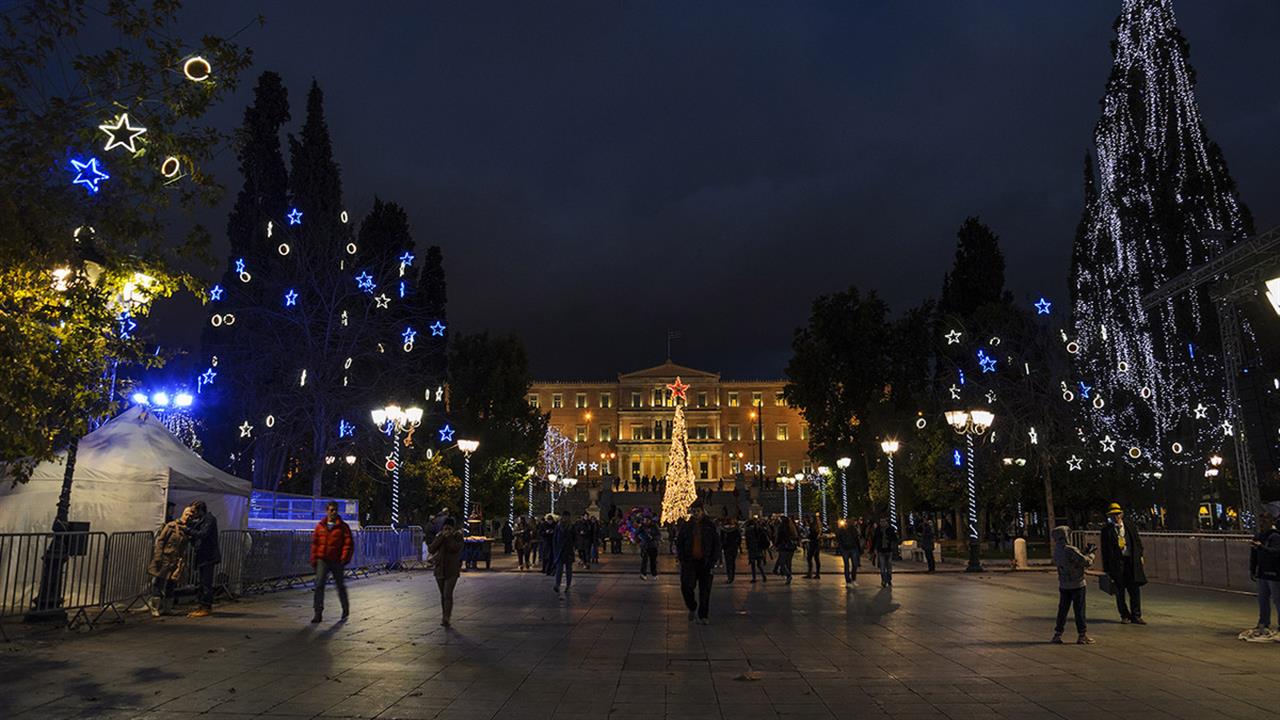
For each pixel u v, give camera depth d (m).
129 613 14.38
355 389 32.47
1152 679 9.21
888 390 51.72
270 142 38.94
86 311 10.10
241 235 37.84
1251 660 10.43
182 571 15.24
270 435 32.69
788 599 18.78
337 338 32.09
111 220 9.21
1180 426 36.62
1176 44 38.41
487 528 52.81
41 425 10.45
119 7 8.85
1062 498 44.31
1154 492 42.59
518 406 52.28
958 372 40.41
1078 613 11.81
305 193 37.72
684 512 53.56
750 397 124.12
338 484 38.19
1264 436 23.31
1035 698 8.28
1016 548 28.92
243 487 17.86
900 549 36.06
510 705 7.92
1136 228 38.31
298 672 9.34
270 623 13.49
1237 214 37.03
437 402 46.38
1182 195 37.19
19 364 9.31
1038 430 37.19
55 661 9.84
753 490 85.50
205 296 10.50
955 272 52.38
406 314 43.38
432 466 39.44
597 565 32.53
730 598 19.02
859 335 51.38
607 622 14.24
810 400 52.66
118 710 7.49
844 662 10.35
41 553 14.08
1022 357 40.31
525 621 14.29
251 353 32.22
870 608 16.73
